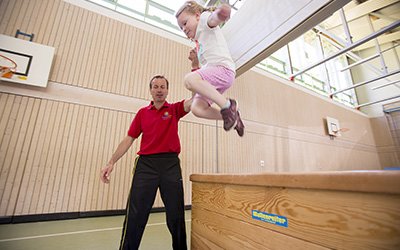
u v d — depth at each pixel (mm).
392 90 7594
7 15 2820
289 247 705
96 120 3125
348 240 549
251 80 5312
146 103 3592
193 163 3855
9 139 2562
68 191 2752
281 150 5250
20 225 2309
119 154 1438
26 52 2775
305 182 661
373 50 7602
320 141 6227
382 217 491
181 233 1238
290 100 5945
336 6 1625
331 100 7160
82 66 3191
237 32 2457
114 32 3607
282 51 6504
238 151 4523
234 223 979
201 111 1189
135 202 1222
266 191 832
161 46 4051
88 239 1881
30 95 2762
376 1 4703
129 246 1164
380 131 7922
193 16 1283
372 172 507
